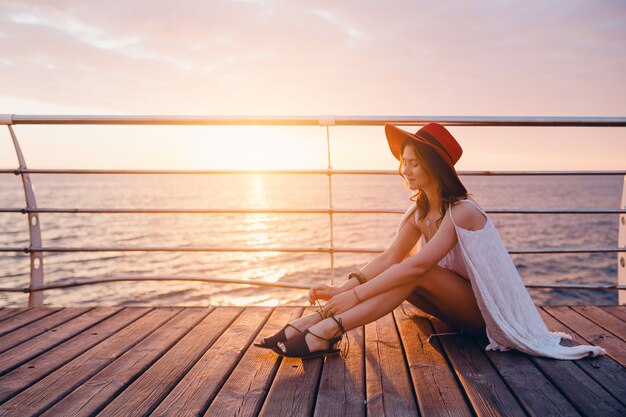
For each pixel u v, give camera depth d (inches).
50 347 80.4
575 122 102.3
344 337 84.6
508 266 77.2
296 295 788.0
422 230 85.0
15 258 1087.0
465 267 80.3
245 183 7755.9
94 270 1016.2
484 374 67.4
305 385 64.5
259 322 93.9
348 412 56.7
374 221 1947.6
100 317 98.2
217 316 98.2
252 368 70.6
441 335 84.0
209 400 60.4
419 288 78.0
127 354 76.7
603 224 1760.6
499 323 73.4
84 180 7047.2
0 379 67.1
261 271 1008.9
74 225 1732.3
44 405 59.1
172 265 1079.0
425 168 77.1
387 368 70.4
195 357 75.0
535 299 771.4
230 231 1643.7
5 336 86.4
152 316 98.7
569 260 1078.4
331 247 104.7
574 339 83.7
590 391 61.5
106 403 59.7
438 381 65.4
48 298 764.0
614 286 102.6
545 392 61.4
